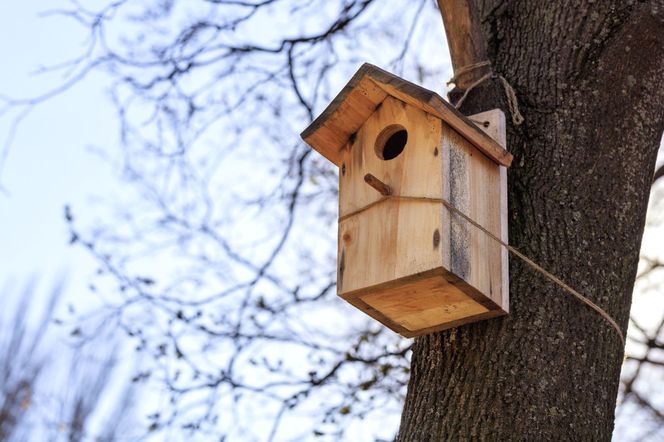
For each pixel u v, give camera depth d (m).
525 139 4.17
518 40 4.45
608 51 4.25
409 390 3.95
